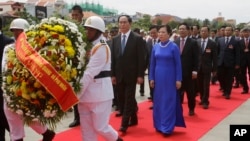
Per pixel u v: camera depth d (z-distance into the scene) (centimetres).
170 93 574
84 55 352
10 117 428
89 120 401
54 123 352
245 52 1036
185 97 961
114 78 603
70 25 354
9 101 348
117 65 584
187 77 716
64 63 329
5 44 452
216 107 825
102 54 377
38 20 385
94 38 388
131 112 582
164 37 575
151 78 597
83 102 390
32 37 339
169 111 572
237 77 1155
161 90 579
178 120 592
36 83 327
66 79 331
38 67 322
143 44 580
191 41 716
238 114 748
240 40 1044
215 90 1102
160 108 580
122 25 586
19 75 332
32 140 534
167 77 572
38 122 358
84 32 366
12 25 427
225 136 568
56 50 329
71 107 339
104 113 397
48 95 333
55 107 336
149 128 616
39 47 332
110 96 402
